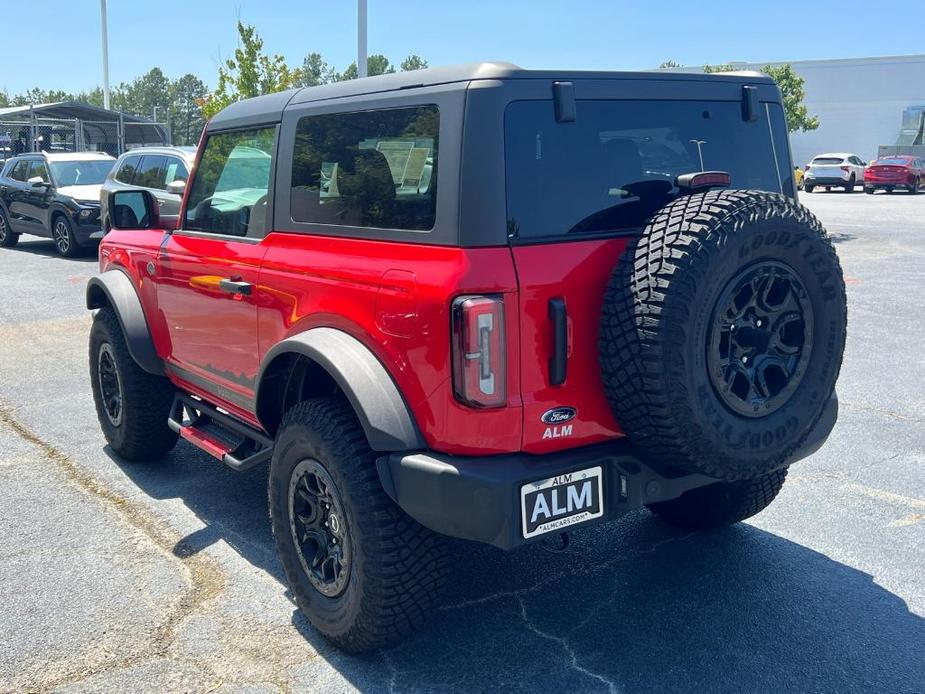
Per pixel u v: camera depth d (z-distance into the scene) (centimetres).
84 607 384
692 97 357
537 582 407
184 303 462
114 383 556
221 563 427
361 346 328
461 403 294
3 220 1784
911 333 903
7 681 330
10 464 566
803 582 403
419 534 320
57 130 2872
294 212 377
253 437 430
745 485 426
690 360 289
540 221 307
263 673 336
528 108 308
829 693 321
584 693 322
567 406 310
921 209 2561
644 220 334
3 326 1005
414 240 312
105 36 2825
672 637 358
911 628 364
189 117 12912
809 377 324
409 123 320
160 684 329
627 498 319
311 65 8644
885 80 4466
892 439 596
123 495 514
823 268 315
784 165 392
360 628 329
